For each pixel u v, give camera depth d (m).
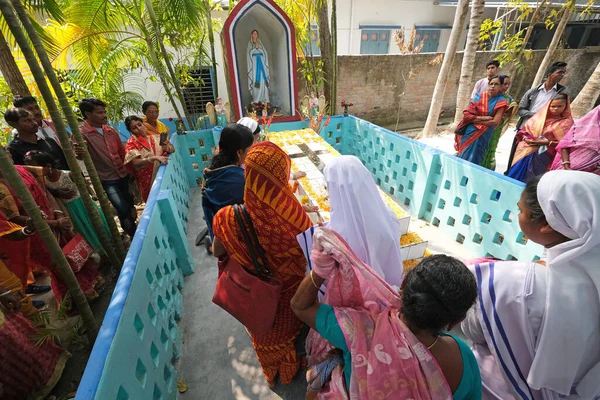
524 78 9.05
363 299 1.06
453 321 0.82
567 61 8.69
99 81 4.62
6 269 2.02
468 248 3.14
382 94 7.97
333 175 1.31
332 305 1.09
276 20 4.72
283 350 1.74
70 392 2.06
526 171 3.43
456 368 0.86
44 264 2.33
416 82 8.15
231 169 1.99
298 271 1.53
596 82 4.54
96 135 3.18
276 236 1.40
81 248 2.51
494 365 1.22
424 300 0.78
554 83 3.86
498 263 1.13
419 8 10.88
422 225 3.63
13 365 1.80
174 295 2.43
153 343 1.68
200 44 5.18
